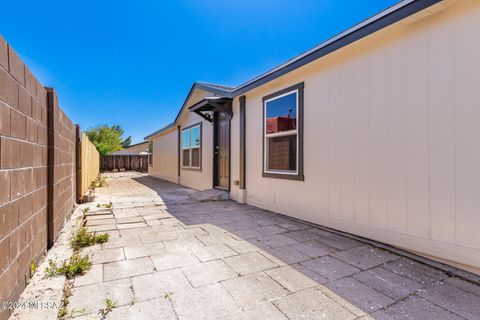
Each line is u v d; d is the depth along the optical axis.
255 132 5.41
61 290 1.86
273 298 1.88
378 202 3.09
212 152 7.32
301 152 4.21
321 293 1.96
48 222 2.73
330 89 3.72
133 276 2.19
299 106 4.25
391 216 2.95
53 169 2.79
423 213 2.66
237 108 6.04
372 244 3.03
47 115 2.71
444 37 2.49
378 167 3.09
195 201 5.88
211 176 7.37
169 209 5.05
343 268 2.41
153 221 4.11
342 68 3.54
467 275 2.25
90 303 1.77
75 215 4.30
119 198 6.17
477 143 2.28
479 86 2.27
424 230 2.65
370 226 3.17
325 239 3.26
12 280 1.64
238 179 5.99
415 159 2.73
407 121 2.80
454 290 2.03
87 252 2.72
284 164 4.65
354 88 3.38
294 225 3.92
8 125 1.62
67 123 3.92
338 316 1.68
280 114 4.72
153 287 2.01
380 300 1.87
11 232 1.63
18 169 1.79
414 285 2.10
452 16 2.44
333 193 3.67
